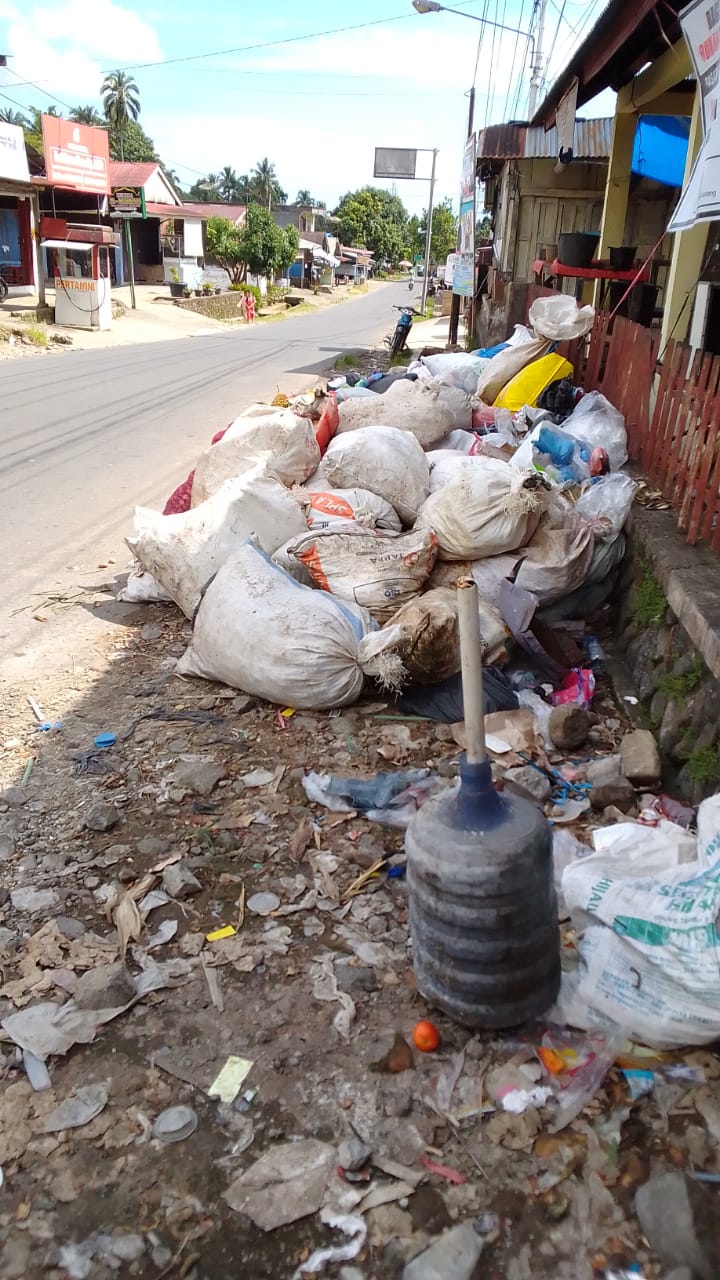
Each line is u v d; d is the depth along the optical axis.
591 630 4.62
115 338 25.38
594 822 3.11
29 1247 1.82
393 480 4.89
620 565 4.63
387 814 3.13
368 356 20.80
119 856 2.99
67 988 2.45
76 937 2.63
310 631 3.73
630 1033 2.16
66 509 7.34
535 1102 2.07
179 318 33.22
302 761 3.53
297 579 4.25
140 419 11.74
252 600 3.91
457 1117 2.06
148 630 4.91
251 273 46.75
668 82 7.61
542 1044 2.21
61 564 6.04
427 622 3.63
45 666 4.49
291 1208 1.88
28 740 3.76
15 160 23.86
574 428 5.71
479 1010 2.18
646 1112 2.05
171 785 3.37
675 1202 1.83
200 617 4.17
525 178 14.87
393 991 2.43
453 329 21.53
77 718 3.95
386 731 3.71
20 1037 2.28
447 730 3.71
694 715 3.26
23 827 3.16
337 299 57.19
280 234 45.69
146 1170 1.97
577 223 15.12
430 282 59.94
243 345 24.44
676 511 4.52
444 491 4.40
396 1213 1.87
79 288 25.86
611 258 9.03
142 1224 1.87
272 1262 1.80
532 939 2.13
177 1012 2.38
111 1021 2.35
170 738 3.72
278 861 2.97
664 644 3.78
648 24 7.17
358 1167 1.96
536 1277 1.75
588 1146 1.98
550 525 4.36
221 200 105.44
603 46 7.74
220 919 2.72
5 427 10.98
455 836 2.10
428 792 3.20
